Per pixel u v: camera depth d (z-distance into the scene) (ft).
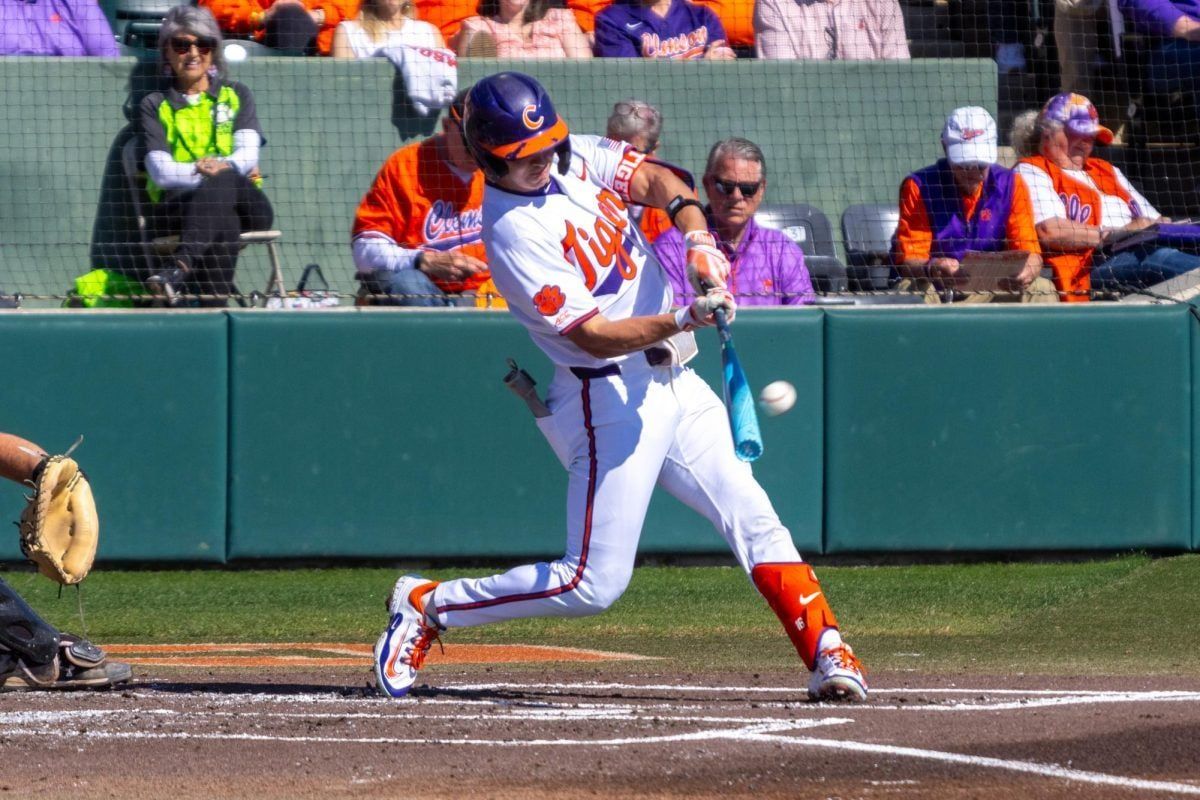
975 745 40.60
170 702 49.88
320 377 90.12
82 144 91.50
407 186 89.92
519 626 75.05
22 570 91.81
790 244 90.17
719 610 78.54
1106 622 72.84
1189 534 91.76
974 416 90.89
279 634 73.51
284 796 35.60
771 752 39.86
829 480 90.48
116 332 89.61
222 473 90.38
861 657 63.21
